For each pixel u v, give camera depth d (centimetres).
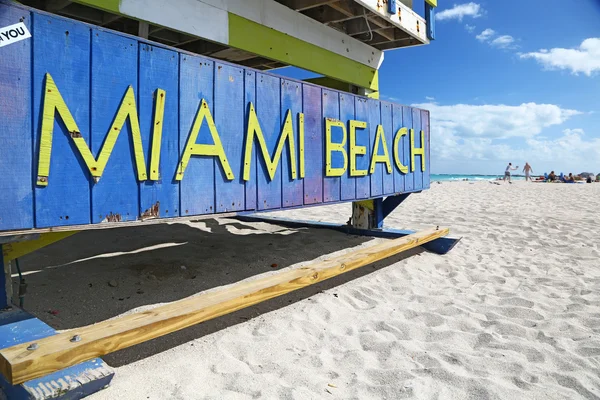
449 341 279
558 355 258
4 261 218
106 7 267
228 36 355
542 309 338
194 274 377
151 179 244
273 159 331
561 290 388
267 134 325
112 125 225
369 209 573
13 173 189
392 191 497
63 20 204
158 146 247
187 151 263
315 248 492
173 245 485
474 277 427
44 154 199
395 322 304
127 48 231
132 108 233
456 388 219
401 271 434
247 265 412
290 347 261
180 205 262
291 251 474
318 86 380
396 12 461
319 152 383
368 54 560
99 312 288
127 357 237
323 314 315
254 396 206
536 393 216
